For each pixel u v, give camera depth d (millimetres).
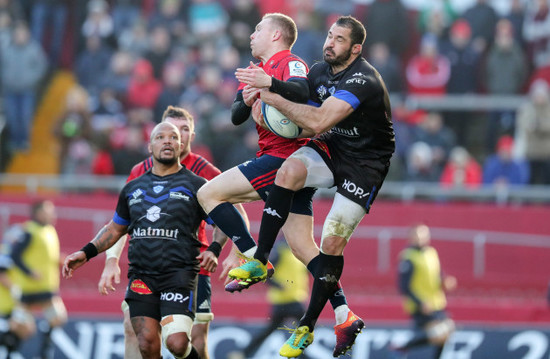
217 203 23469
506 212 56500
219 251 25875
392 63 60469
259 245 22297
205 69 60406
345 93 21875
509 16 64938
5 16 64812
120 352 45469
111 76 61906
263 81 21969
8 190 61844
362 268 55656
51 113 65125
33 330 45062
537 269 55906
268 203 22375
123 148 58188
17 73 62125
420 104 60969
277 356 44688
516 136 60031
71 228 56531
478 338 46625
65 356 45438
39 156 63688
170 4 65062
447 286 46250
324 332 46219
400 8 63906
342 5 67125
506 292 55469
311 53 60500
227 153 57125
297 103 22031
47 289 45312
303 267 44531
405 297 48188
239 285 22234
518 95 61844
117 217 26609
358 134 22500
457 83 61812
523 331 46438
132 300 25828
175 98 59156
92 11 65812
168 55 62688
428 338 45188
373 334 46094
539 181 57438
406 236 56094
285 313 43812
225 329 45125
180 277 25500
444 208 56719
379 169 22812
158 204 25750
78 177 58938
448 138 59125
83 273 55250
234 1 66250
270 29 23484
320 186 22875
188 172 26375
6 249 46000
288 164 22516
